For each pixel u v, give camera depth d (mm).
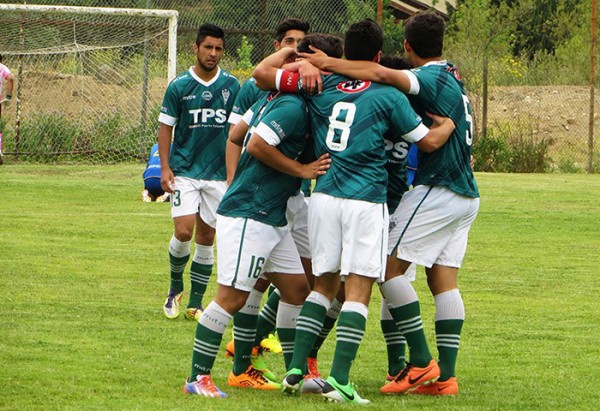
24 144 69500
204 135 26344
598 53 107000
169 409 17078
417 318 19125
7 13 70375
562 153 88688
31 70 78938
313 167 18172
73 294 28344
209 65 26250
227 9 73312
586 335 24812
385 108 18141
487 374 20812
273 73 18281
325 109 18266
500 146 78750
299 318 18438
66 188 55188
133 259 34656
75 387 18531
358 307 17969
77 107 73938
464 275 33594
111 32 72625
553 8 125312
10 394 17906
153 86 73688
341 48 19344
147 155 69500
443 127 18609
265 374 20094
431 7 120188
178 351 21984
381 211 18047
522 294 30406
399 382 19125
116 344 22453
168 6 74688
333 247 18156
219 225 18469
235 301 18328
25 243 37250
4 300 27109
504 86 103062
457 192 19062
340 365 17953
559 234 43844
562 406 18188
